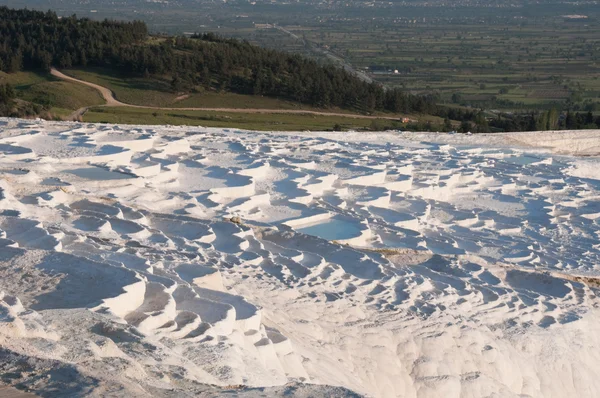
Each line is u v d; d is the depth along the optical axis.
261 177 40.53
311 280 23.64
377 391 18.75
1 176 28.41
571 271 34.44
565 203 48.53
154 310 15.11
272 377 13.84
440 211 42.34
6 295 13.31
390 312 22.52
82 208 26.61
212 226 27.09
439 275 28.30
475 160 56.69
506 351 23.14
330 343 19.47
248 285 21.41
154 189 33.03
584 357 25.12
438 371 20.67
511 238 39.12
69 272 16.00
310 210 34.84
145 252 20.73
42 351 10.89
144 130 48.28
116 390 9.77
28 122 46.41
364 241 32.16
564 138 72.38
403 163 49.78
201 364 13.04
